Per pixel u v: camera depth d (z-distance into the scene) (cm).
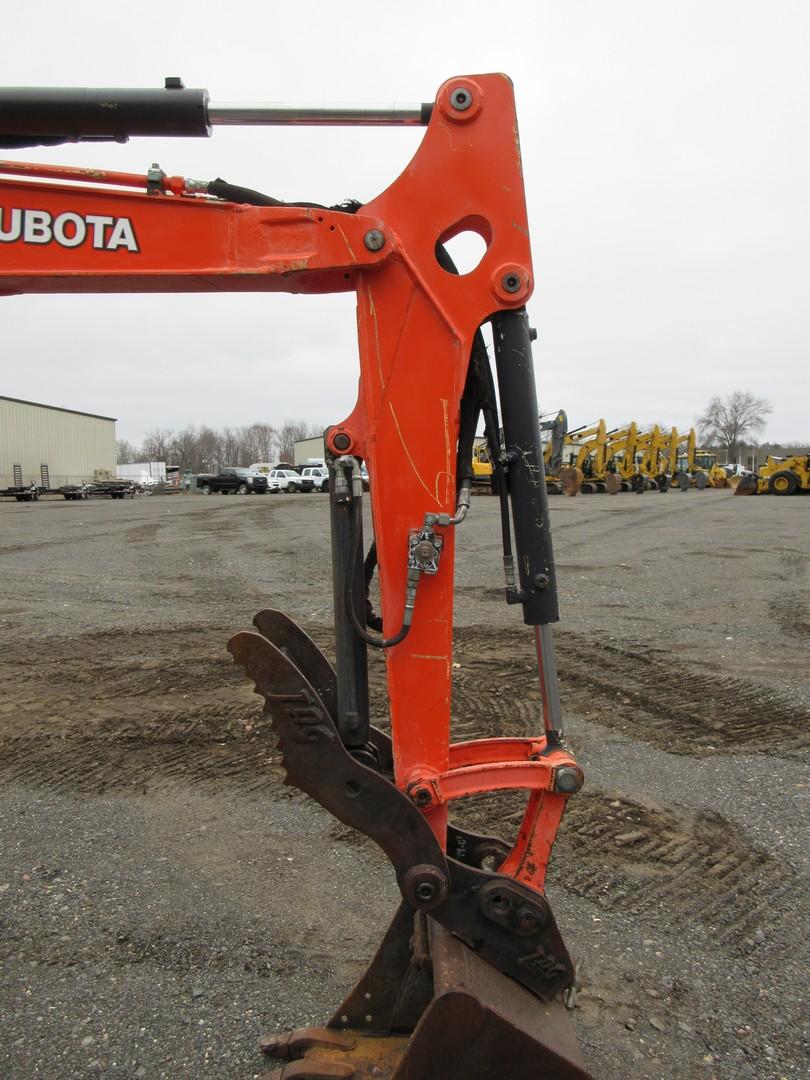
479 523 1873
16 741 496
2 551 1427
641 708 550
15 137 214
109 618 845
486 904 199
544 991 203
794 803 405
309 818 396
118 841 372
